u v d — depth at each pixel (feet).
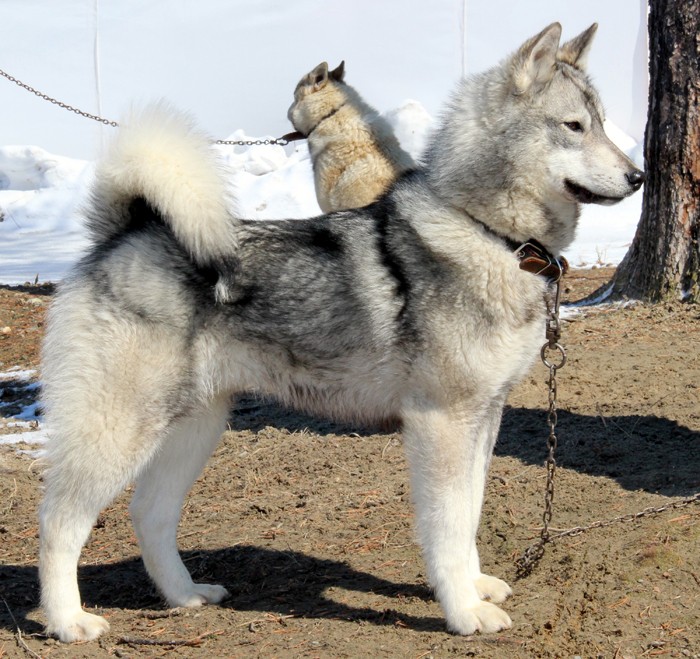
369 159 22.47
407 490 15.19
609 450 16.06
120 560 13.48
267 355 11.51
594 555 12.22
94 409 11.00
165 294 11.07
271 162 44.96
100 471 11.01
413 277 10.85
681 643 10.11
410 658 10.13
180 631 11.13
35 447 17.81
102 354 11.03
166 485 11.94
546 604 11.19
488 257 10.74
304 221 11.83
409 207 11.25
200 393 11.41
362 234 11.35
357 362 11.18
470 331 10.64
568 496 14.42
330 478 15.98
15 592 12.33
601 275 30.58
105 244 11.67
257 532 14.03
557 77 11.21
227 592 12.09
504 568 12.38
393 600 11.68
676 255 24.07
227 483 15.98
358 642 10.56
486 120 11.17
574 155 11.03
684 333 22.30
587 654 10.03
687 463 15.29
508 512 13.96
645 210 24.57
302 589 12.13
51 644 10.87
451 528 10.68
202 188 11.12
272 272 11.30
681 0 22.53
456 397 10.71
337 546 13.37
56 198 46.26
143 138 11.37
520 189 11.02
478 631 10.60
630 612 10.77
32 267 35.68
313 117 23.22
